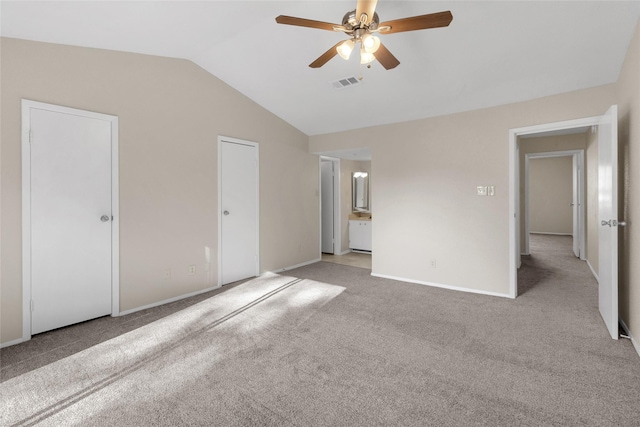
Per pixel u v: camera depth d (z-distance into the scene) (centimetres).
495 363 216
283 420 161
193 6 248
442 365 213
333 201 650
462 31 265
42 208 263
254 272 454
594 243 455
